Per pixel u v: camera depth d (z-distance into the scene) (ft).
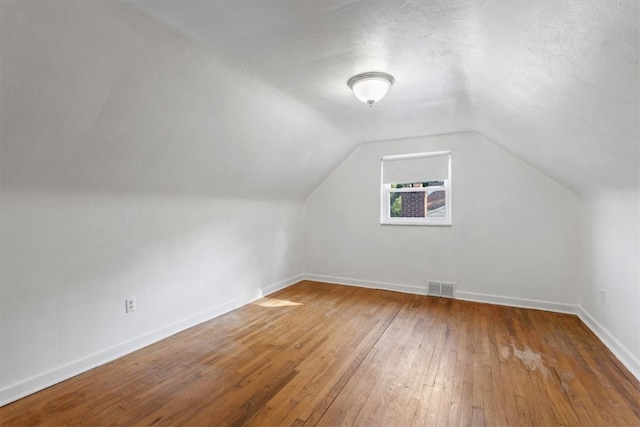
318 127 11.23
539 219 11.75
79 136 6.10
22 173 6.01
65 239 7.05
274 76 7.35
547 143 8.30
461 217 12.91
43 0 4.10
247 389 6.65
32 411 5.90
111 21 4.78
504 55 5.46
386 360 7.88
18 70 4.63
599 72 4.17
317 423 5.65
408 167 13.88
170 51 5.76
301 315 11.09
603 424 5.61
